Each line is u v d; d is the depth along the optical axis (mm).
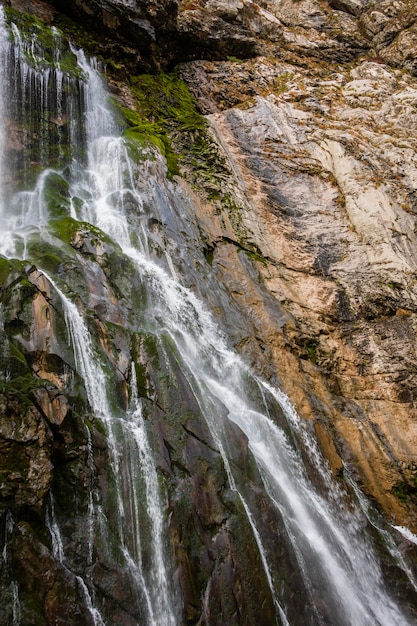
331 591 6535
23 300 6051
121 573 5020
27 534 4551
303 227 13203
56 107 11805
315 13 21812
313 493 7980
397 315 11914
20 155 10703
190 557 5496
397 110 17219
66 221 8711
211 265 11172
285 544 6371
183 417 6613
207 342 8859
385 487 9391
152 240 9953
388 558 7949
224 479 6348
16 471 4742
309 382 10141
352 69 19969
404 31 21109
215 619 5227
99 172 11562
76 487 5188
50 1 14508
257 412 8383
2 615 4160
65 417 5340
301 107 17016
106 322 7105
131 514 5488
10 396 5000
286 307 11320
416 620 7254
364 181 14320
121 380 6625
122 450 5852
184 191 12156
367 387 10773
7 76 11133
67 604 4488
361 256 12789
